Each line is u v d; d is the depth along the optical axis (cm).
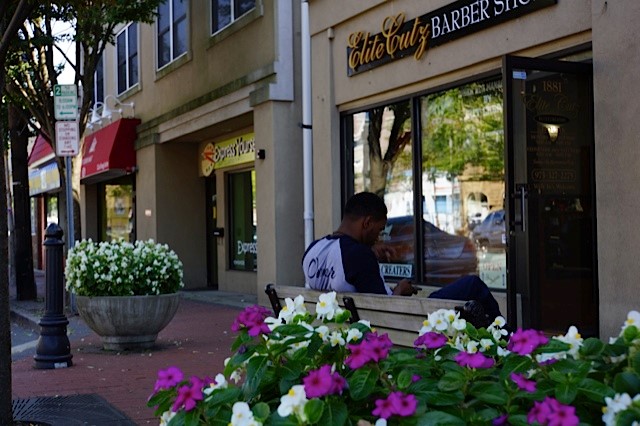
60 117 1291
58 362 862
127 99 2127
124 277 966
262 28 1386
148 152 1948
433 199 1023
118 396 711
